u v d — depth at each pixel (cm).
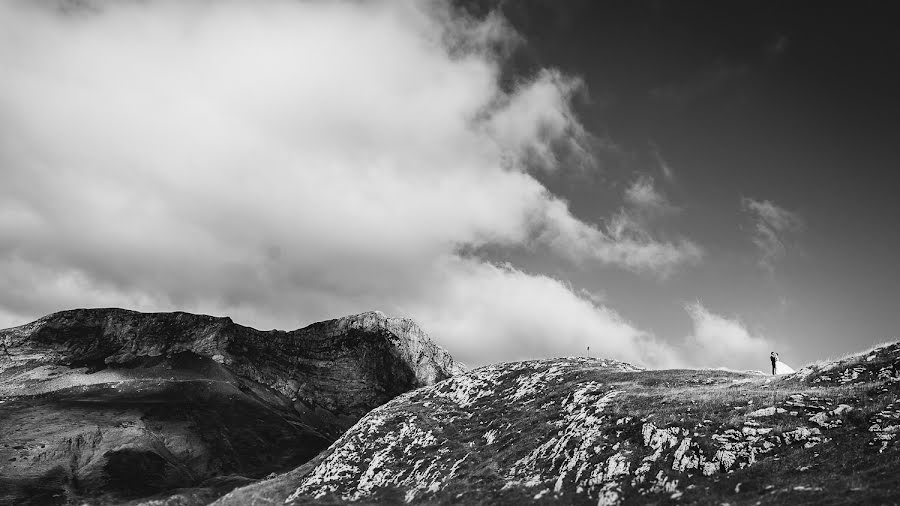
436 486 6812
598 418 6525
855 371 6038
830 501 4091
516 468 6569
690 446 5406
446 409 9400
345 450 8725
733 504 4500
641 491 5178
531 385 9131
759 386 6506
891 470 4275
